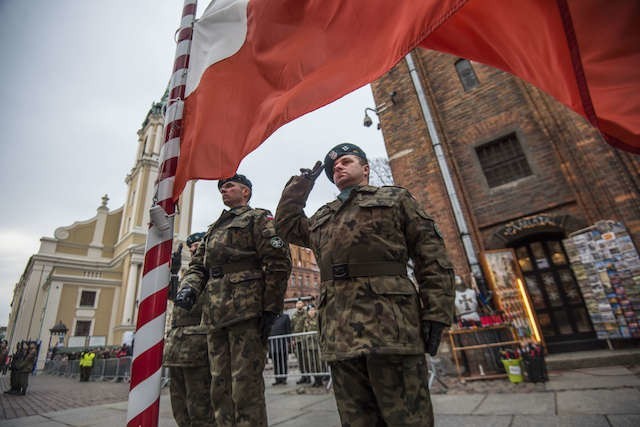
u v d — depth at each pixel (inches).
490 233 260.5
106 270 1238.9
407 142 304.3
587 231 221.3
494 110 284.5
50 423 166.1
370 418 53.9
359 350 50.1
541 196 247.8
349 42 71.6
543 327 239.1
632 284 202.1
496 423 107.1
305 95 75.1
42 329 1028.5
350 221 61.2
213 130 85.2
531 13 60.8
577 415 105.7
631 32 55.3
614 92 61.6
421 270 58.4
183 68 96.0
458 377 202.1
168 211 80.9
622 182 214.2
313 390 204.1
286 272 88.0
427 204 278.5
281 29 83.1
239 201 105.2
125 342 603.5
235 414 75.2
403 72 327.3
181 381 101.7
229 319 81.4
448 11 56.8
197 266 101.2
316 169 74.7
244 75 86.9
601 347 217.0
